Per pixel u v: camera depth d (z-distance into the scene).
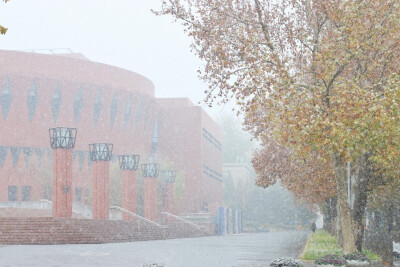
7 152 83.50
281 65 19.59
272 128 21.73
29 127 84.56
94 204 52.84
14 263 20.53
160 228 53.03
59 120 87.38
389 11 19.50
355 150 20.19
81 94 90.25
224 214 92.38
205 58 21.56
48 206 62.47
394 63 21.09
